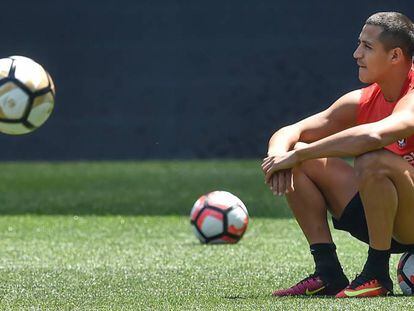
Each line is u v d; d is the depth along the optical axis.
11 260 23.81
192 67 55.44
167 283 19.41
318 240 17.39
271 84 55.09
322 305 15.82
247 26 55.19
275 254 24.50
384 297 16.56
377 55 16.67
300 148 16.36
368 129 15.98
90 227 31.19
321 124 17.66
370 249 16.69
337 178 17.09
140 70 55.62
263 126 55.25
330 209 17.42
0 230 30.58
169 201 38.28
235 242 26.88
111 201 38.47
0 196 40.81
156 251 25.47
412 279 16.97
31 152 55.91
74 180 46.66
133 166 53.12
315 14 54.91
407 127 16.03
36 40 55.78
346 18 54.84
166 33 55.47
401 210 16.36
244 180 45.34
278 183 16.55
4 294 17.97
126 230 30.41
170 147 55.59
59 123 55.72
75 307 16.31
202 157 55.50
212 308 15.86
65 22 55.66
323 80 54.94
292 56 55.06
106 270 21.64
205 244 26.80
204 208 26.86
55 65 55.78
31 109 17.31
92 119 55.62
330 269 17.34
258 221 31.81
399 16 16.73
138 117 55.66
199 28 55.41
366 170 16.02
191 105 55.41
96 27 55.62
